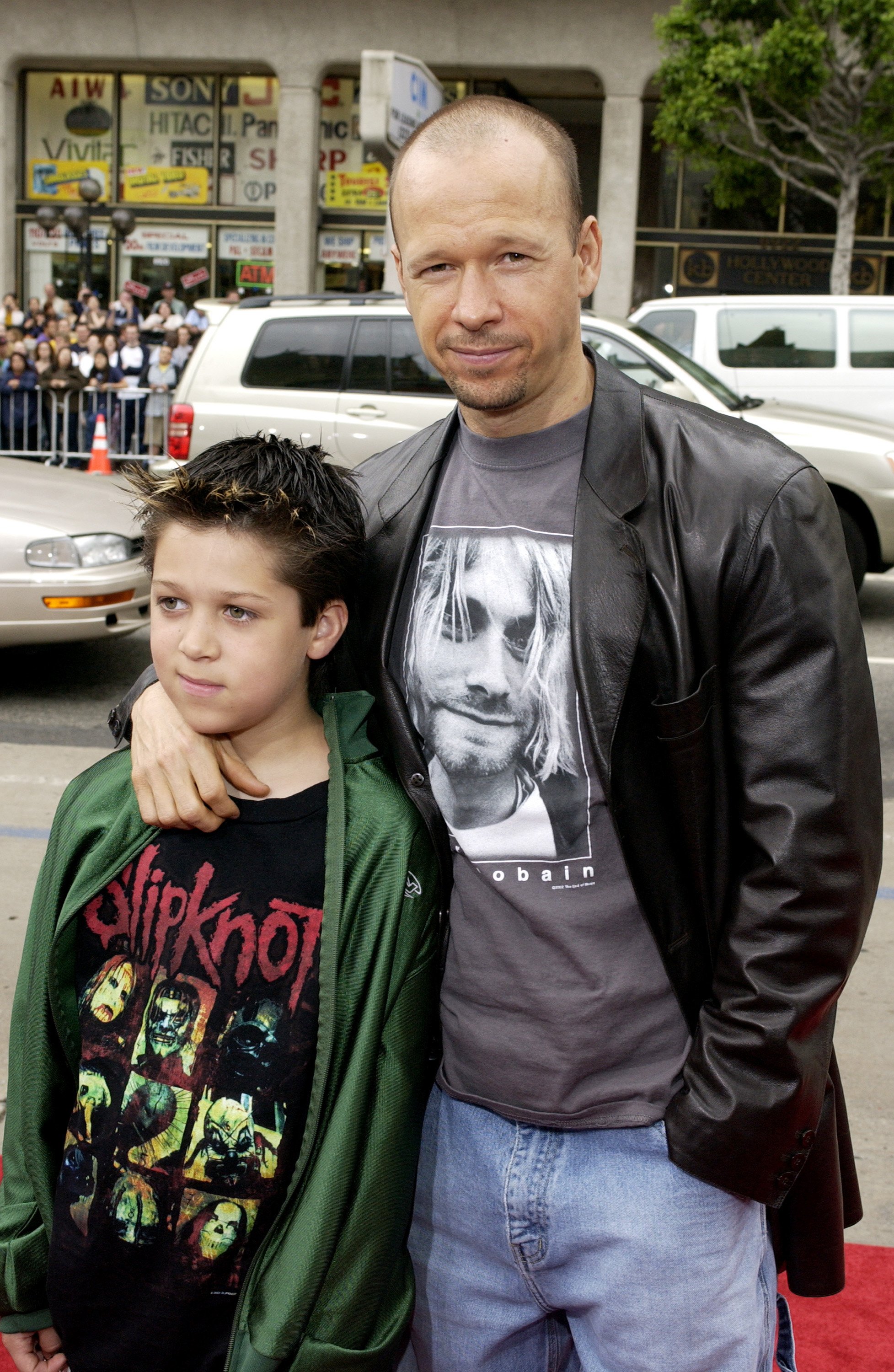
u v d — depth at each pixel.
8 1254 1.29
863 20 12.83
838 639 1.19
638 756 1.25
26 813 4.52
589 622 1.25
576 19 17.34
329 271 19.09
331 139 18.80
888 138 14.34
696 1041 1.26
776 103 14.50
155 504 1.21
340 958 1.21
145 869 1.25
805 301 9.89
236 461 1.24
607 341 7.62
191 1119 1.19
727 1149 1.20
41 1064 1.30
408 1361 1.49
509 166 1.18
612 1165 1.28
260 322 7.61
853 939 1.20
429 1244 1.40
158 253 19.28
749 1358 1.28
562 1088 1.29
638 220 18.78
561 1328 1.48
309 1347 1.18
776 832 1.18
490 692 1.31
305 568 1.20
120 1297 1.22
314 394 7.48
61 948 1.28
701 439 1.28
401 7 17.58
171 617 1.23
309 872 1.23
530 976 1.30
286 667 1.23
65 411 12.44
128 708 1.44
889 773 5.24
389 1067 1.23
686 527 1.24
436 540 1.38
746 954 1.20
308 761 1.30
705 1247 1.26
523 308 1.21
